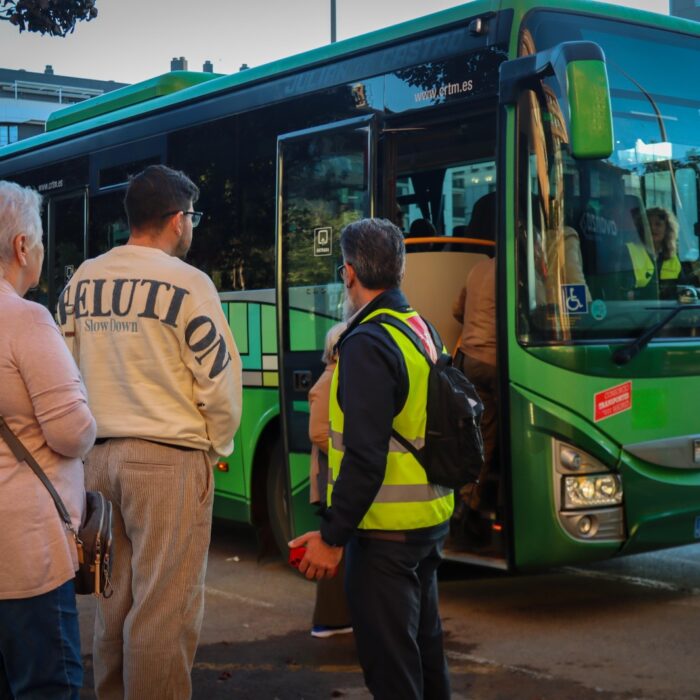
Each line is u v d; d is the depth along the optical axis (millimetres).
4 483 3338
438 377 3803
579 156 5711
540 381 6141
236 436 8047
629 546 6277
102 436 4215
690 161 6727
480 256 7125
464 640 6062
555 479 6121
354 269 3965
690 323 6574
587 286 6266
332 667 5664
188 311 4172
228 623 6527
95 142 9531
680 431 6449
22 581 3330
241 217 8039
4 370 3354
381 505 3752
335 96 7344
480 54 6492
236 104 8125
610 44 6543
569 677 5410
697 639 6000
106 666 4367
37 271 3607
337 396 3838
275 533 7848
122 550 4297
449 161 7031
